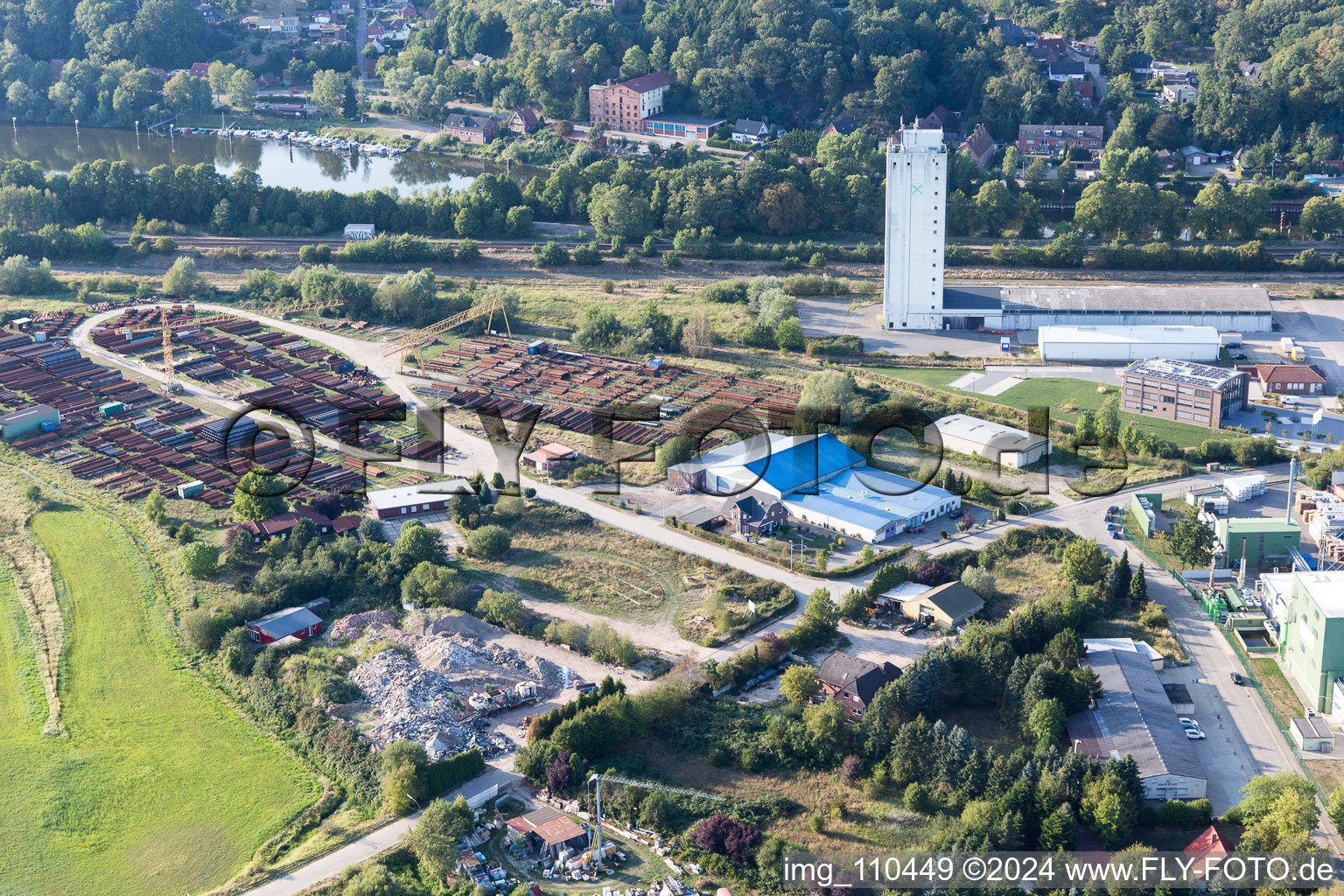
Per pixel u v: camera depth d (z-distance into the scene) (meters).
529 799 198.50
